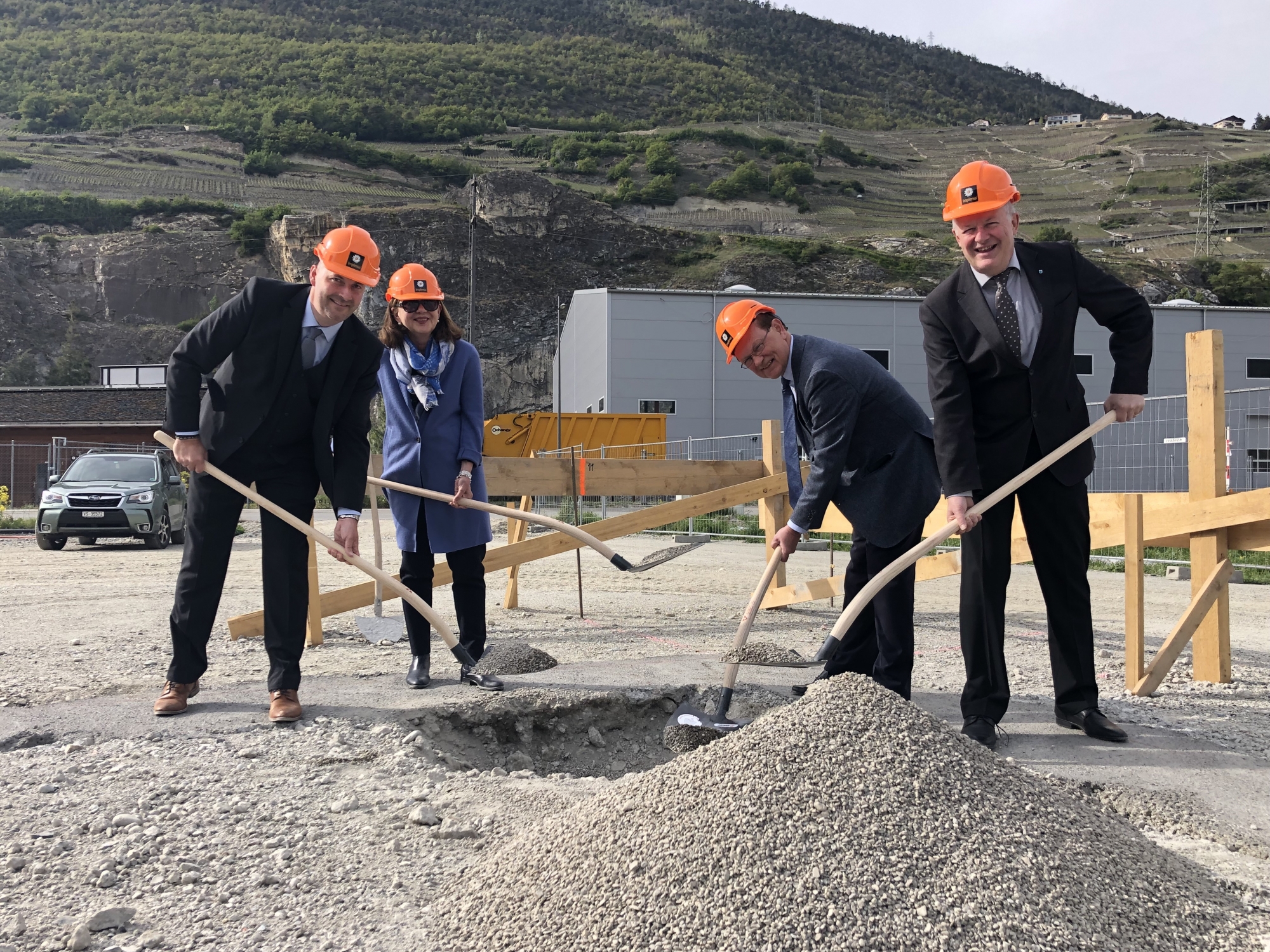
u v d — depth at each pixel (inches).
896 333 1237.7
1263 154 5556.1
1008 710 160.9
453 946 82.4
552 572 422.3
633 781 98.7
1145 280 2773.1
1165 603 314.5
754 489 293.0
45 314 3629.4
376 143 5910.4
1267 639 241.9
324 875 97.0
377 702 163.0
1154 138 6112.2
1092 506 194.2
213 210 4288.9
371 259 152.2
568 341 1524.4
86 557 514.9
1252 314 1248.8
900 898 78.6
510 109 6747.1
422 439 180.4
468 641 185.8
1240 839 103.3
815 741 94.3
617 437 1031.6
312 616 231.1
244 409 153.2
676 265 2588.6
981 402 141.2
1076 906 79.0
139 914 88.4
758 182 4734.3
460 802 117.8
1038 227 4640.8
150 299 3747.5
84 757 134.0
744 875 81.4
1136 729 146.9
